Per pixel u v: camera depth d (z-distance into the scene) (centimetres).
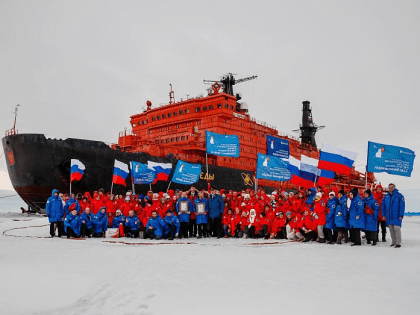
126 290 617
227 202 1955
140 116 4834
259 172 2044
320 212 1502
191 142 4062
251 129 4647
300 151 5575
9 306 537
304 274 741
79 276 730
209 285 644
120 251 1137
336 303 519
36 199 3247
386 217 1345
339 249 1230
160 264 879
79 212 1741
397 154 1694
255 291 596
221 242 1533
